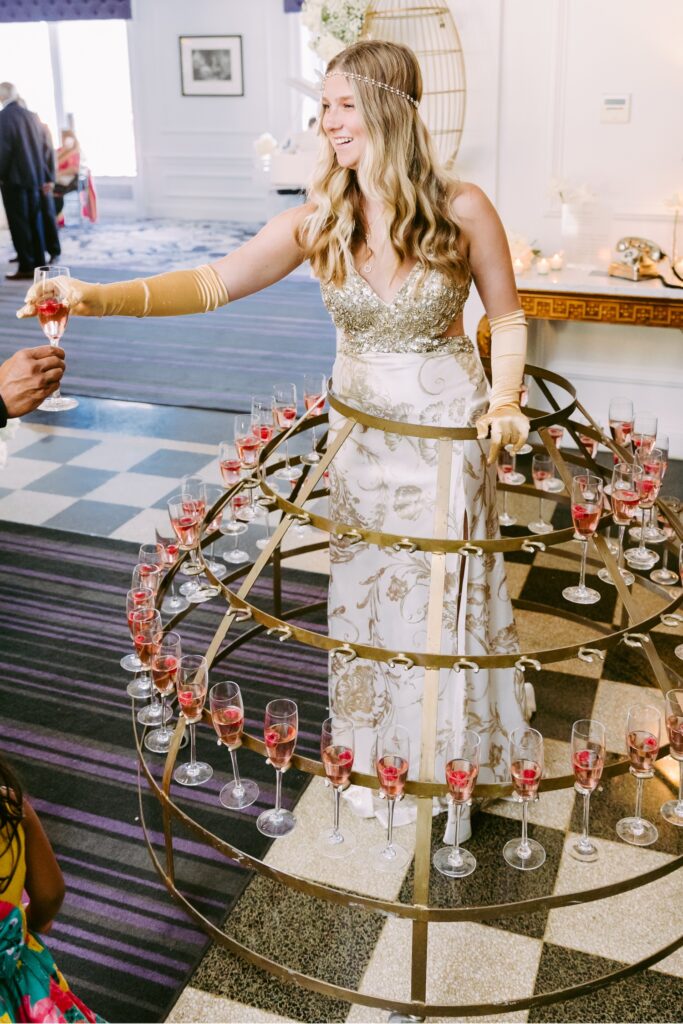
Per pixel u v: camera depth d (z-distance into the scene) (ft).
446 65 16.96
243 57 38.81
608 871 9.02
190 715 7.97
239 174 40.63
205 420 20.25
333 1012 7.73
